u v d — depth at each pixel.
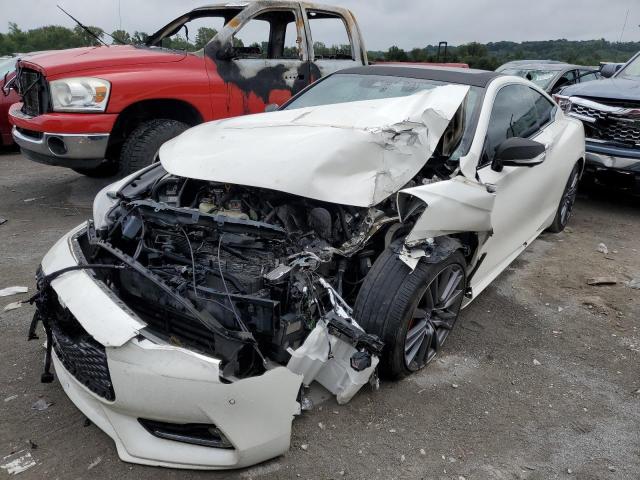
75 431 2.41
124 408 2.07
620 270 4.46
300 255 2.37
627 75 6.75
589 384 2.92
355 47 6.73
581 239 5.18
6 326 3.21
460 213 2.71
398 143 2.72
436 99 3.14
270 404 2.05
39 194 6.02
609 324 3.58
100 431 2.41
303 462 2.26
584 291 4.06
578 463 2.35
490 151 3.38
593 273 4.38
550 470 2.30
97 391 2.17
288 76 5.97
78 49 5.46
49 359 2.55
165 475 2.18
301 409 2.35
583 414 2.67
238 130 3.12
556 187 4.49
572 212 6.03
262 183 2.56
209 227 2.43
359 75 4.13
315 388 2.58
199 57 5.35
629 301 3.92
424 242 2.59
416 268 2.59
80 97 4.71
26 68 4.98
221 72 5.45
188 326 2.34
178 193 3.00
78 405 2.32
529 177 3.70
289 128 2.99
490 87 3.59
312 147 2.68
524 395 2.80
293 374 2.10
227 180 2.64
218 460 2.08
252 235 2.42
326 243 2.56
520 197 3.58
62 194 6.02
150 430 2.15
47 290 2.39
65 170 7.20
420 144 2.79
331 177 2.57
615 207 6.29
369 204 2.52
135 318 2.11
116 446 2.18
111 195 3.04
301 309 2.25
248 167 2.67
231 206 2.80
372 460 2.30
